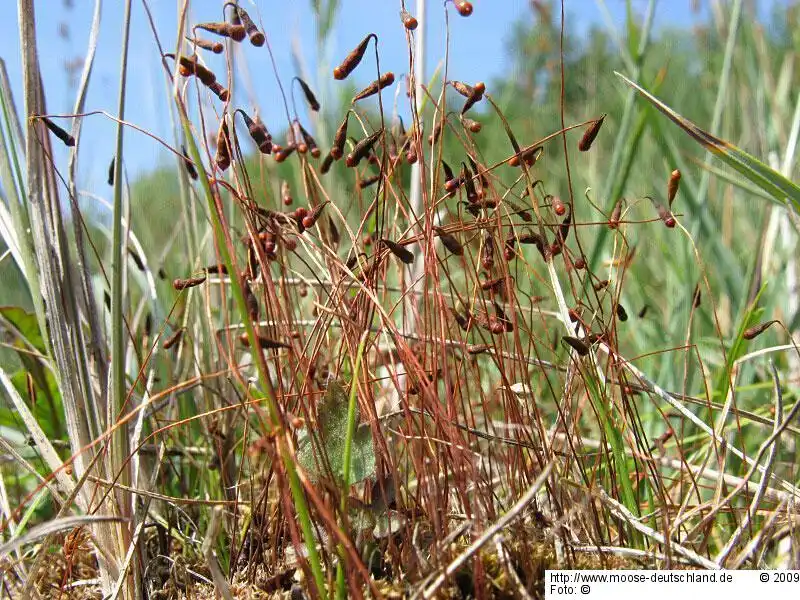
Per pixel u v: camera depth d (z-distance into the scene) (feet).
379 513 0.19
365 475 0.19
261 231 0.21
